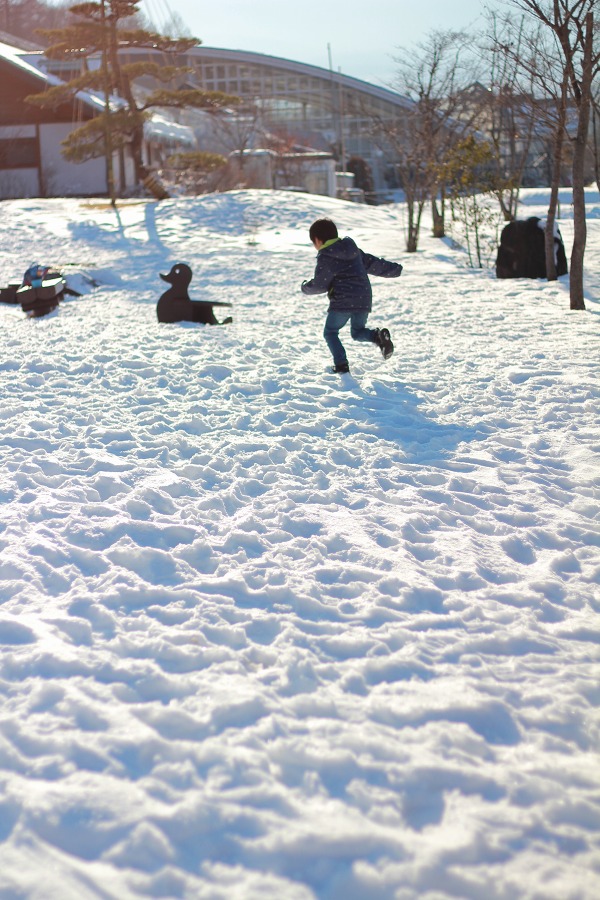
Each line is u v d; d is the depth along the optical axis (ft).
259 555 13.02
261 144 169.48
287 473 16.65
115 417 20.26
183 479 15.97
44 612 10.89
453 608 11.44
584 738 8.66
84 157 99.19
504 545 13.66
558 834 7.23
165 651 9.97
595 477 16.58
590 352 27.35
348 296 24.20
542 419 20.39
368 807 7.48
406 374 25.22
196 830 7.13
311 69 214.48
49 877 6.54
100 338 30.71
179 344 29.32
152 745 8.13
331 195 163.32
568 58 36.47
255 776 7.80
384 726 8.71
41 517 14.05
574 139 36.40
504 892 6.59
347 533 13.85
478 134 85.51
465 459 17.75
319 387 23.25
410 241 66.95
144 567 12.39
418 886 6.63
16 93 119.55
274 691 9.27
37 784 7.57
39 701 8.86
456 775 7.90
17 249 72.90
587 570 12.74
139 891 6.48
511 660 10.14
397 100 205.67
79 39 98.58
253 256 65.41
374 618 11.09
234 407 21.25
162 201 94.63
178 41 101.50
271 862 6.84
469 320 35.01
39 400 21.58
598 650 10.44
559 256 49.01
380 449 18.19
